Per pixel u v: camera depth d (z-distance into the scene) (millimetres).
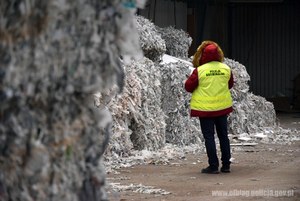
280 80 32969
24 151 3500
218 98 11633
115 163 12562
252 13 33312
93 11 3611
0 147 3504
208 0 29344
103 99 10266
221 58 11844
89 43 3609
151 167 12469
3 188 3535
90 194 3732
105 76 3717
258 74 33250
